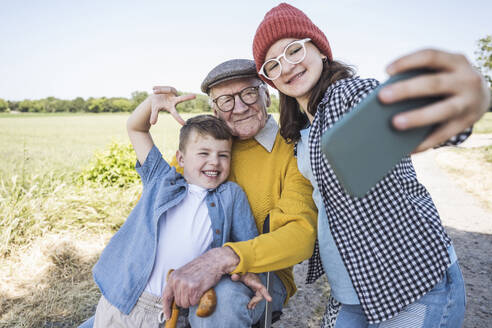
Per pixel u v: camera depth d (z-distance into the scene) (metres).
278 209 1.55
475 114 0.42
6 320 2.51
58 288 2.98
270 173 1.71
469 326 2.52
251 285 1.29
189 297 1.19
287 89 1.34
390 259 1.07
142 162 1.66
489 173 7.82
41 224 3.86
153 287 1.42
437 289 1.09
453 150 12.71
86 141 19.39
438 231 1.09
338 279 1.34
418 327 1.09
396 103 0.40
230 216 1.59
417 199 1.14
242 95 1.68
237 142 1.84
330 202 1.16
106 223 4.18
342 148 0.40
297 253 1.35
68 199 4.36
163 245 1.48
